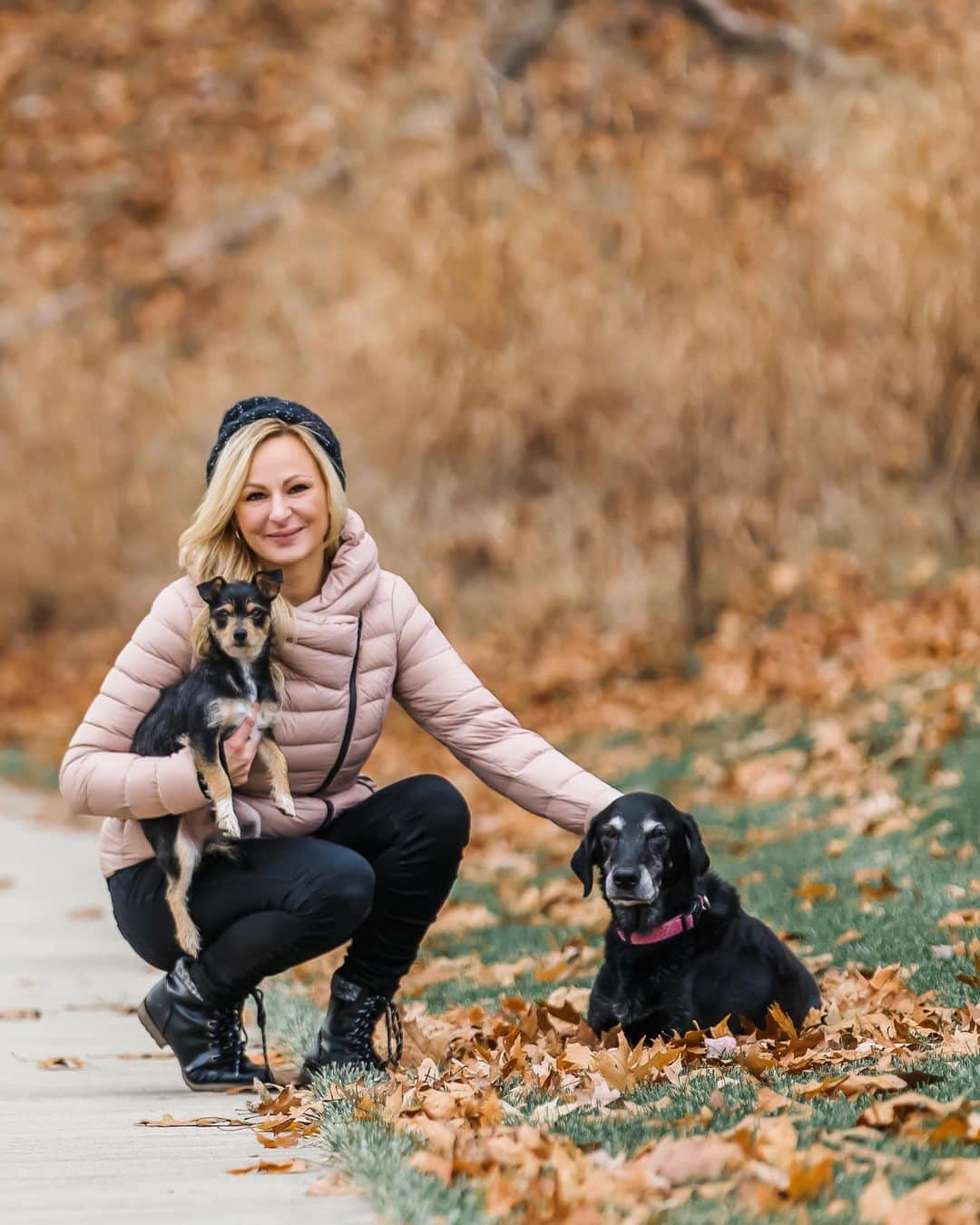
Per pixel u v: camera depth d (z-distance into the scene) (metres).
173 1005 5.53
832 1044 5.20
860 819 9.59
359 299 18.59
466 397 17.58
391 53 24.11
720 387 16.44
